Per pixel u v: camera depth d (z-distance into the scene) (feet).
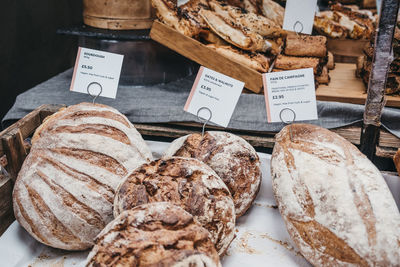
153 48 4.20
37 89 4.22
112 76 3.37
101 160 2.99
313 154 2.93
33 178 2.93
